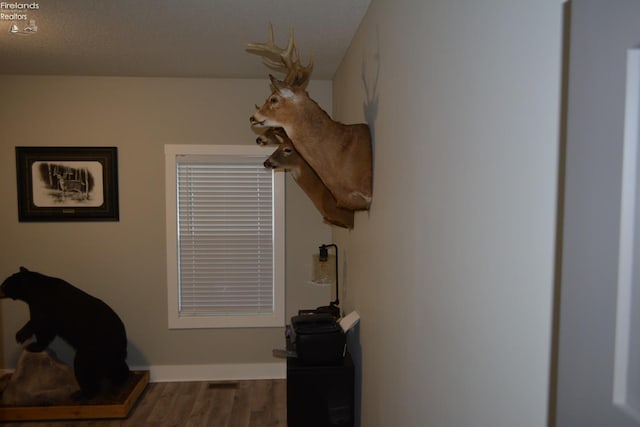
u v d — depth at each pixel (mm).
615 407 462
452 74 1107
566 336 561
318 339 2471
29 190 3766
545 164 704
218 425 3197
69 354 3855
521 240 783
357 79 2635
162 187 3871
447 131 1143
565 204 566
